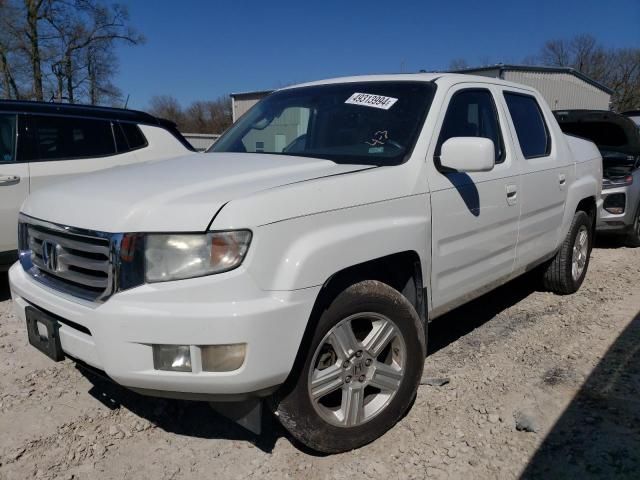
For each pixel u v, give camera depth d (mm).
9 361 3893
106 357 2342
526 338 4219
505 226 3834
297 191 2490
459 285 3451
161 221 2303
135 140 6285
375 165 3031
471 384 3486
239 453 2850
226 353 2271
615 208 7172
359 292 2686
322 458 2791
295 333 2385
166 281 2285
